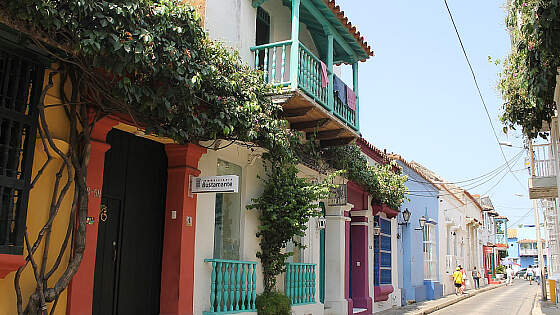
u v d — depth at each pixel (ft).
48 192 18.33
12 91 16.79
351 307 41.81
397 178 52.60
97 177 20.43
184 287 24.50
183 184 25.29
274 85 29.17
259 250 31.01
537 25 22.47
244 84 25.54
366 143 48.47
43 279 17.47
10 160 16.57
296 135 30.48
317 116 32.35
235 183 24.36
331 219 41.78
